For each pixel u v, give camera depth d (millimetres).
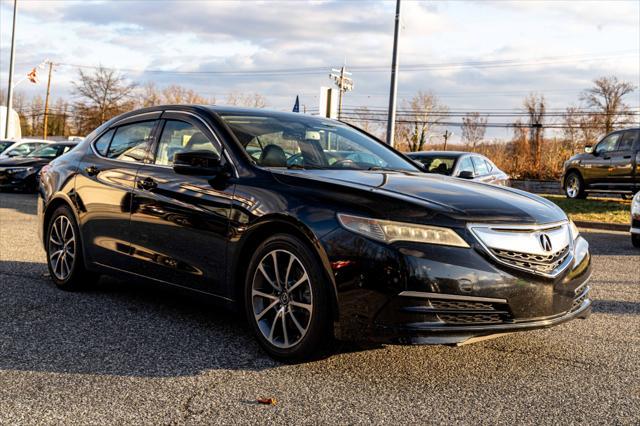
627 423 2807
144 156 4672
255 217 3672
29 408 2848
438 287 3188
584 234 12000
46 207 5434
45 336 3934
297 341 3488
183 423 2717
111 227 4723
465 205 3438
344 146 4727
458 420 2809
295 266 3551
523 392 3172
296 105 13773
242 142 4145
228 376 3305
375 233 3262
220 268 3893
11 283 5449
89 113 56562
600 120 67812
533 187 39062
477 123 70562
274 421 2754
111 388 3104
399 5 18625
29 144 18844
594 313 4957
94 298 4969
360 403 2979
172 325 4246
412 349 3834
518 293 3316
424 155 10891
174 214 4180
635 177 16469
